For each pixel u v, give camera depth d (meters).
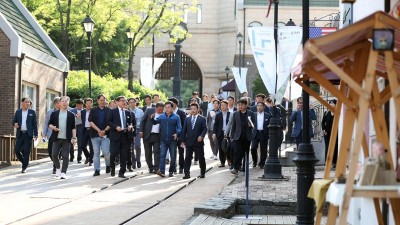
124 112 23.97
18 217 15.34
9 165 28.44
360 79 8.55
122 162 23.72
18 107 34.72
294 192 18.36
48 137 25.12
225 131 25.20
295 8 78.81
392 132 10.85
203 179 23.45
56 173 23.67
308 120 12.90
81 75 49.84
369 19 7.51
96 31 62.78
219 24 100.06
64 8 54.09
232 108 29.53
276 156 22.28
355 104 8.47
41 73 38.28
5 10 39.38
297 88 33.34
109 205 17.28
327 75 11.04
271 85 22.02
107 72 77.50
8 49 34.34
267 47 22.11
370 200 11.56
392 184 7.73
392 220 10.39
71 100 47.75
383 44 7.38
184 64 103.19
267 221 15.20
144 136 25.33
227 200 16.53
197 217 15.00
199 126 23.66
